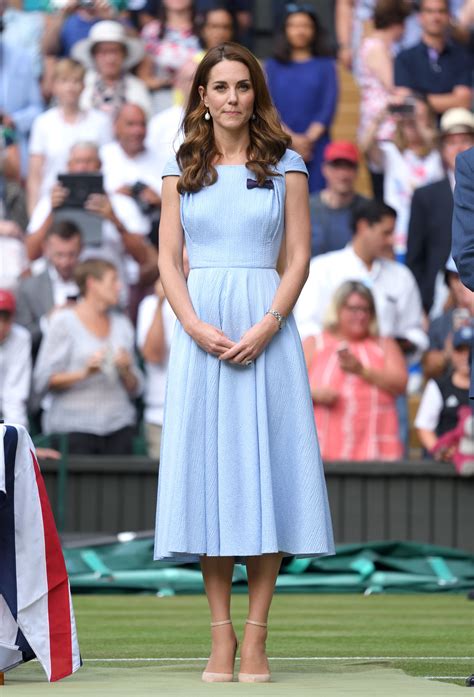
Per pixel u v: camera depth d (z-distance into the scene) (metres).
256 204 13.61
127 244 34.25
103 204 33.88
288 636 19.09
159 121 35.53
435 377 31.91
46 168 35.91
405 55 37.50
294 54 37.03
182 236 14.00
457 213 13.43
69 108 35.88
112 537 28.53
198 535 13.12
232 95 13.57
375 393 31.52
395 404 31.78
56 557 13.06
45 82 36.97
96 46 36.09
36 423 32.12
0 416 31.53
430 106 37.19
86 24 37.03
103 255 34.00
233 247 13.62
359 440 31.48
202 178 13.69
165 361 32.47
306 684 12.61
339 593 28.42
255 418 13.23
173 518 13.14
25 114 36.72
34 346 32.75
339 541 31.19
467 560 29.25
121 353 31.86
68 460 31.08
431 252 34.56
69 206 33.88
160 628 20.22
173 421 13.38
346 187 33.69
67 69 35.81
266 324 13.32
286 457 13.35
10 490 12.91
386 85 37.47
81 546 28.09
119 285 33.06
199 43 37.28
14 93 36.81
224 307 13.45
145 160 35.16
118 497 31.31
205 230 13.63
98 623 21.12
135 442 32.22
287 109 36.88
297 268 13.66
